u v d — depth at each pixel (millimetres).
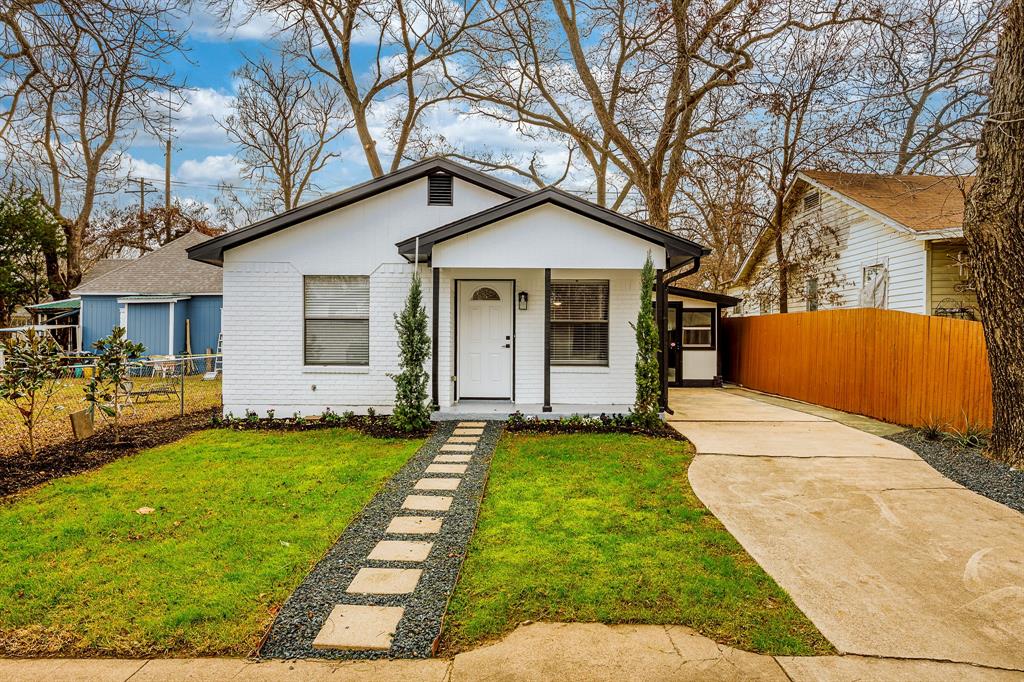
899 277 12203
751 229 22609
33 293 21250
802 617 3240
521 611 3279
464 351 10258
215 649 2941
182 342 18203
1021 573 3822
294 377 9695
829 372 11180
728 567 3826
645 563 3873
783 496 5465
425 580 3676
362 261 9734
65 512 4910
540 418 8977
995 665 2812
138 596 3428
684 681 2668
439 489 5609
